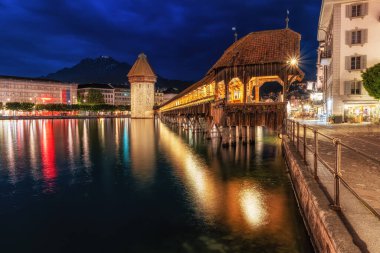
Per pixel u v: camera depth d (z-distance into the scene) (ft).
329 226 18.99
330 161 40.91
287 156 61.16
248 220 35.14
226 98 84.64
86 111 492.54
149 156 83.30
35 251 29.01
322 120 163.32
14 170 65.82
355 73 128.57
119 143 115.44
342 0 128.06
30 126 225.76
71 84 518.78
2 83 433.48
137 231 33.19
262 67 80.69
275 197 43.27
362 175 32.42
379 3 124.98
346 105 129.70
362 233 17.89
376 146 53.47
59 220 36.58
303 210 32.53
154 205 41.52
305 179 31.14
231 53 86.89
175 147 100.94
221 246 29.27
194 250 28.73
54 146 107.34
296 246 28.60
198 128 151.64
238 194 45.55
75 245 30.17
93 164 72.28
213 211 38.60
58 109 446.60
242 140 99.96
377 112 125.08
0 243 30.68
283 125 80.79
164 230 33.27
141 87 380.17
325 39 177.88
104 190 49.37
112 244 30.30
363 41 126.93
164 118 290.76
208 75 106.52
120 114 551.59
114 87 602.85
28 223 35.70
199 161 73.87
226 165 68.08
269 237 30.63
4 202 43.52
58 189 50.34
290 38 84.17
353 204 22.89
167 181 54.65
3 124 251.39
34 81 469.98
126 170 64.85
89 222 35.86
